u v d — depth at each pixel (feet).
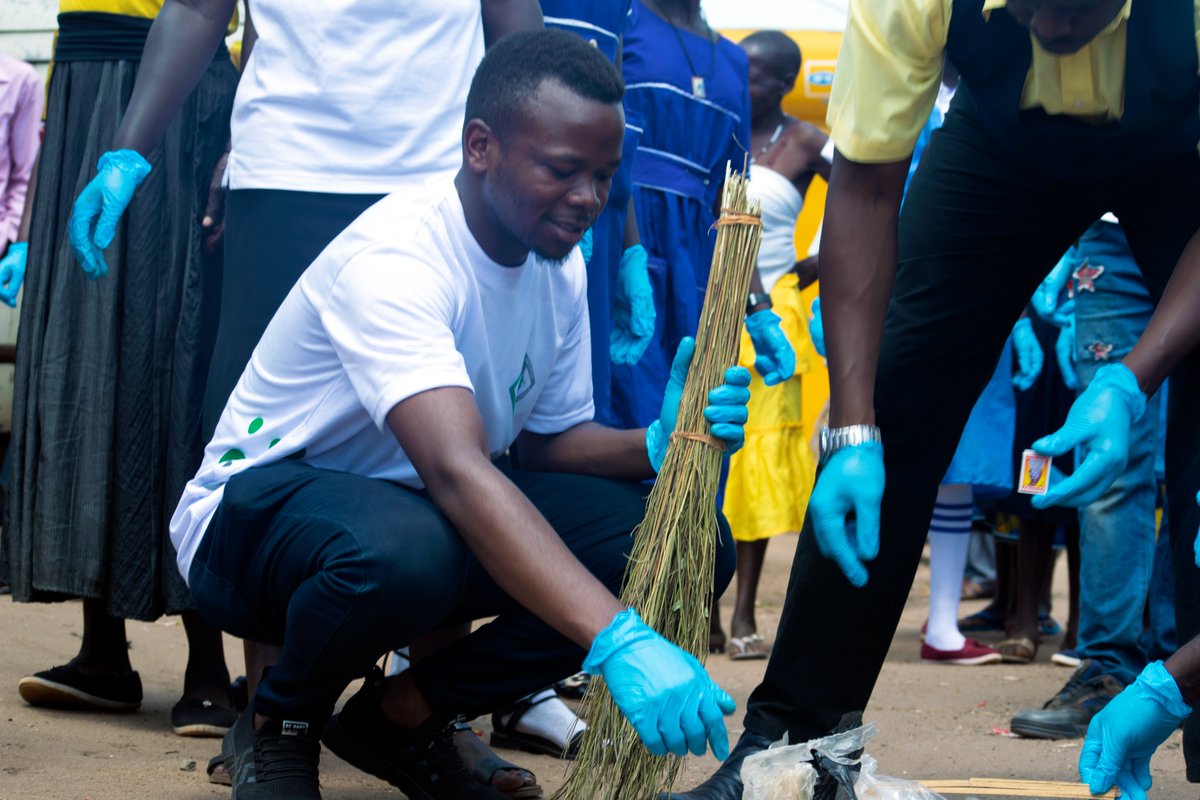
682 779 9.82
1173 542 8.51
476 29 9.80
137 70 11.47
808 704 8.58
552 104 7.07
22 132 14.55
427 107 9.53
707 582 7.47
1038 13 6.87
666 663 6.32
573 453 8.59
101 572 11.00
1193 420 8.32
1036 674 15.94
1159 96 7.46
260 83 9.60
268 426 8.00
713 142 13.96
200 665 10.91
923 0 7.43
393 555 7.04
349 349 7.26
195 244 11.09
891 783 7.50
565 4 11.66
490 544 6.68
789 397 17.44
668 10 14.02
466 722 8.93
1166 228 8.28
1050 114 7.69
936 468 8.51
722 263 7.61
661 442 7.91
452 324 7.49
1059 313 16.60
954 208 8.37
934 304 8.38
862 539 7.58
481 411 8.07
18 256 11.67
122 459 11.00
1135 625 12.44
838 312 8.05
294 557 7.33
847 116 7.86
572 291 8.39
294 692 7.52
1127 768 7.61
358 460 7.94
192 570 8.07
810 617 8.50
